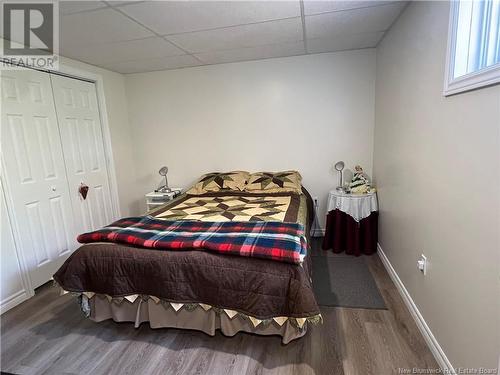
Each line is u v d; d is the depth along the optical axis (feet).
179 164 12.37
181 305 5.55
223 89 11.31
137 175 12.85
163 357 5.38
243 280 5.17
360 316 6.35
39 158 8.25
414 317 6.14
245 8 6.29
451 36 4.37
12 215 7.39
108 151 11.15
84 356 5.49
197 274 5.35
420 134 5.76
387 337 5.67
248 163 11.67
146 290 5.65
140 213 13.17
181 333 6.01
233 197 9.98
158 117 12.15
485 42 3.95
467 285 4.08
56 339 6.00
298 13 6.69
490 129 3.53
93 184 10.48
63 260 9.04
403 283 6.97
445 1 4.65
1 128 7.18
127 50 8.82
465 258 4.13
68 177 9.32
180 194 11.46
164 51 9.12
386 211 8.54
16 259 7.44
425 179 5.55
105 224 11.10
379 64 9.28
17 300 7.41
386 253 8.63
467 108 4.03
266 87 10.93
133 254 5.70
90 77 10.19
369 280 7.93
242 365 5.12
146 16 6.47
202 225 6.68
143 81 11.98
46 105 8.51
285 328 5.32
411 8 6.27
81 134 9.91
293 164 11.26
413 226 6.21
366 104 10.25
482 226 3.71
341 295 7.20
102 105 10.84
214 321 5.63
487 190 3.60
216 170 12.03
